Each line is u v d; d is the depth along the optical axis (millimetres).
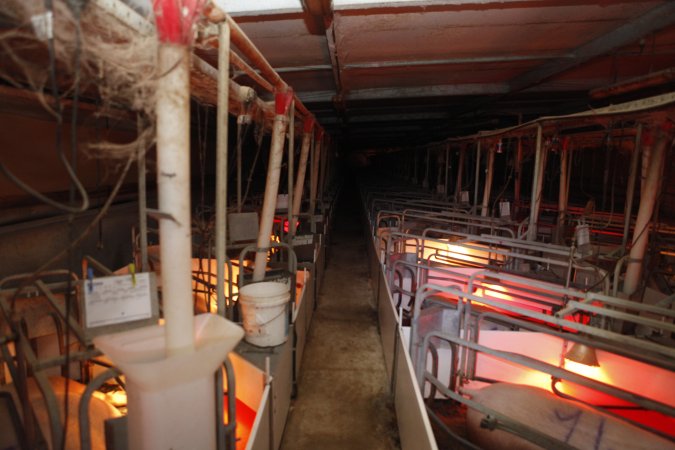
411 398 2572
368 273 7402
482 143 8484
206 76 2285
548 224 7109
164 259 1367
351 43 4793
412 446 2451
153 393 1368
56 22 1178
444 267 5414
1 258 3098
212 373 1507
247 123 3322
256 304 2848
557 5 3621
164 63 1314
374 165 36969
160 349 1434
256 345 2955
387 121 12547
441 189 10898
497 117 11492
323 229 7199
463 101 9227
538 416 2639
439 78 6988
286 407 3191
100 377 1470
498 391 2922
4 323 2158
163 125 1338
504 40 4781
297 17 3867
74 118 1081
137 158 1873
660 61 5527
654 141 3771
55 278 3557
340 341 4699
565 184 6453
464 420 3359
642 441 2361
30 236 3352
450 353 3578
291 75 6594
